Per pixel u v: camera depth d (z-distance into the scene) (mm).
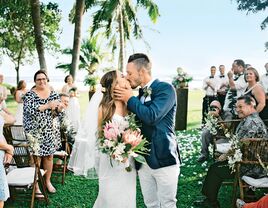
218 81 9758
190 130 9945
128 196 3391
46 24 23422
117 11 18297
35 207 4566
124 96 3143
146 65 3174
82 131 3844
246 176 4070
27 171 4539
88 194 5039
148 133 3191
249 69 5703
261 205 2654
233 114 6707
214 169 4348
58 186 5367
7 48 25875
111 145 3078
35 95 4906
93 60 19188
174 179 3234
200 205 4527
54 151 4984
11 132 4766
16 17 21141
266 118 6074
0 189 3506
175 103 3174
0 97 4312
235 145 3988
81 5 13477
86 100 19328
